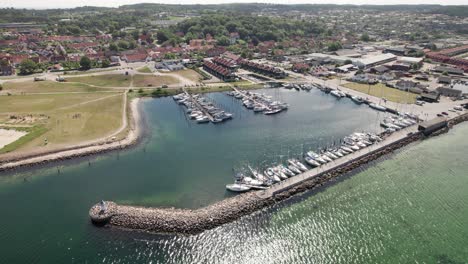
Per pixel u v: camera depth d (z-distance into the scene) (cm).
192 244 8094
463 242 8106
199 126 15388
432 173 11169
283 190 10000
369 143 12812
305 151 12638
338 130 14612
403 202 9638
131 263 7538
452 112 16112
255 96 19000
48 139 13350
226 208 9200
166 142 13712
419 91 18838
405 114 15675
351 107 17562
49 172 11362
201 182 10694
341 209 9312
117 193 10169
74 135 13788
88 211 9306
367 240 8169
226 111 17238
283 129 14850
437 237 8269
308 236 8319
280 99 19088
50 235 8419
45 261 7625
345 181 10662
